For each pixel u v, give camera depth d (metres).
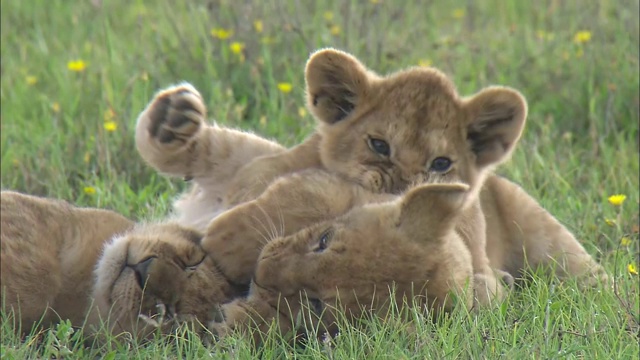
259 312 9.10
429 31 20.25
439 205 9.06
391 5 19.94
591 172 14.45
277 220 9.63
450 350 8.95
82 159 14.33
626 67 16.97
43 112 15.85
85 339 9.60
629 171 14.51
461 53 18.75
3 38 18.97
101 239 10.13
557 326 9.76
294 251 9.12
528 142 15.33
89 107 15.74
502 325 9.56
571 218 13.05
